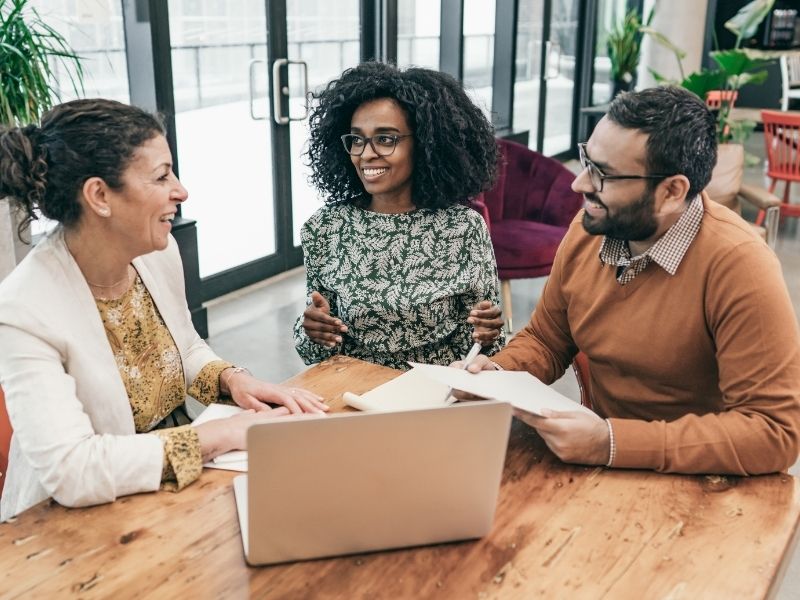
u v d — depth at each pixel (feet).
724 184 16.15
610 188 4.40
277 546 3.36
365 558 3.47
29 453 3.91
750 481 4.10
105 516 3.74
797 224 20.43
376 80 5.92
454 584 3.31
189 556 3.45
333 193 6.59
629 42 26.22
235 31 13.94
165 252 5.11
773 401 4.17
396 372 5.41
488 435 3.30
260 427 3.05
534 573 3.38
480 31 20.48
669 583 3.32
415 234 6.14
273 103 14.69
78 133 4.04
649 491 4.00
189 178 14.07
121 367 4.70
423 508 3.43
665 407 4.95
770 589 3.36
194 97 13.67
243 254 15.16
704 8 23.22
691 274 4.55
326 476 3.24
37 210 4.33
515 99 23.62
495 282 6.33
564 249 5.35
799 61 29.55
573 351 5.72
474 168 6.28
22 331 4.07
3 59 8.89
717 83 18.62
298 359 11.93
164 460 3.98
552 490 3.99
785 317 4.25
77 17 11.31
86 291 4.38
